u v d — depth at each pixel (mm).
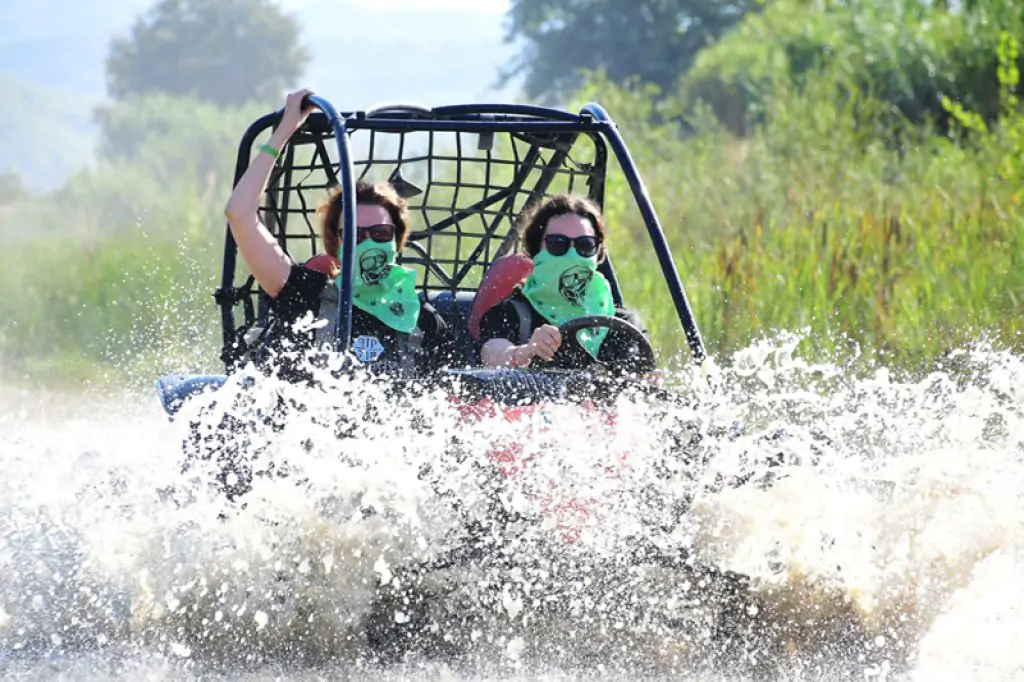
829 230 45156
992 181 48406
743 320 40062
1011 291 38656
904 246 43094
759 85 78250
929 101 67375
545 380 19344
